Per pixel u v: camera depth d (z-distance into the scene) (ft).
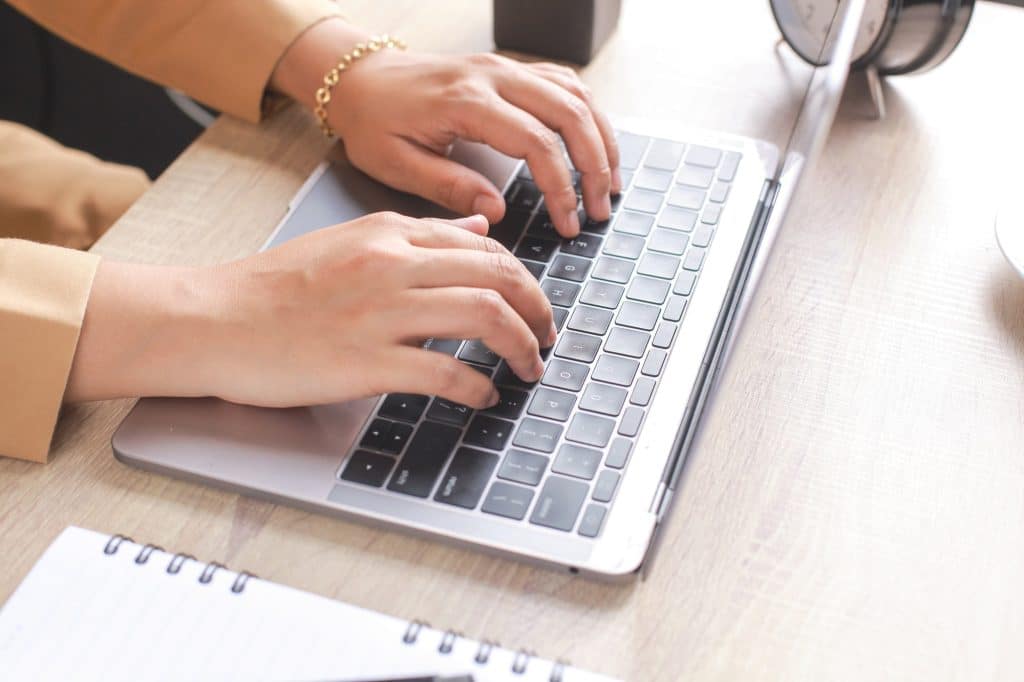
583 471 1.67
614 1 2.62
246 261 1.89
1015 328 1.96
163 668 1.42
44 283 1.81
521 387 1.81
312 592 1.56
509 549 1.58
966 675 1.48
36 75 5.74
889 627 1.53
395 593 1.56
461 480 1.66
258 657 1.44
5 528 1.64
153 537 1.63
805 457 1.74
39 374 1.75
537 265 2.05
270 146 2.38
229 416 1.78
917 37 2.36
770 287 2.04
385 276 1.78
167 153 5.47
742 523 1.65
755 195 2.19
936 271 2.07
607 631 1.51
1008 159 2.32
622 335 1.90
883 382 1.86
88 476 1.72
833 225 2.17
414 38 2.67
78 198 3.16
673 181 2.23
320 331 1.76
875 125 2.42
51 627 1.47
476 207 2.15
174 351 1.78
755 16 2.72
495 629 1.52
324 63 2.37
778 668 1.48
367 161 2.27
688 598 1.55
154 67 2.49
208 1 2.42
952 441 1.77
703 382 1.81
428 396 1.80
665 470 1.67
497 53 2.62
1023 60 2.58
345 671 1.42
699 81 2.53
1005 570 1.60
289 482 1.68
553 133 2.20
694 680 1.46
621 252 2.07
